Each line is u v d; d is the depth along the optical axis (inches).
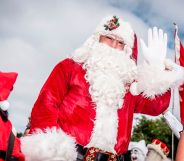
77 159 134.1
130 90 147.8
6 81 117.5
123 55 148.6
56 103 142.9
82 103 140.5
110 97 140.2
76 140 135.9
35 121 140.3
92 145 135.6
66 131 137.5
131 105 146.9
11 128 117.0
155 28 155.9
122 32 151.8
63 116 140.7
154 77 146.7
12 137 115.5
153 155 205.8
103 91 140.4
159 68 148.3
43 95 143.2
